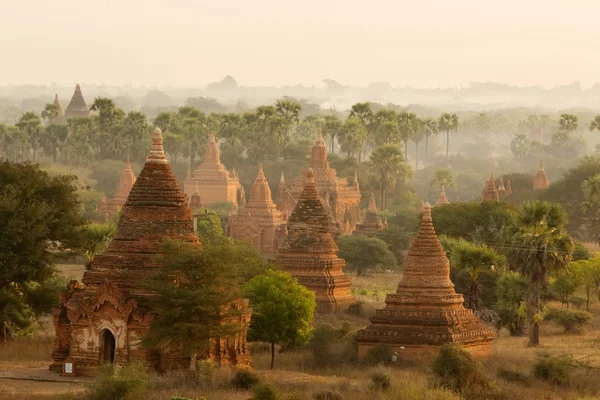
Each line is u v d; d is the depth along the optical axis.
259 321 148.75
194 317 127.69
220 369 131.25
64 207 169.62
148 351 128.88
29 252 160.88
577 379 143.12
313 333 159.88
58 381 127.50
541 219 198.62
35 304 167.75
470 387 131.25
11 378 129.12
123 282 131.62
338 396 120.88
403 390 125.12
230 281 131.75
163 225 134.50
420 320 154.62
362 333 156.00
